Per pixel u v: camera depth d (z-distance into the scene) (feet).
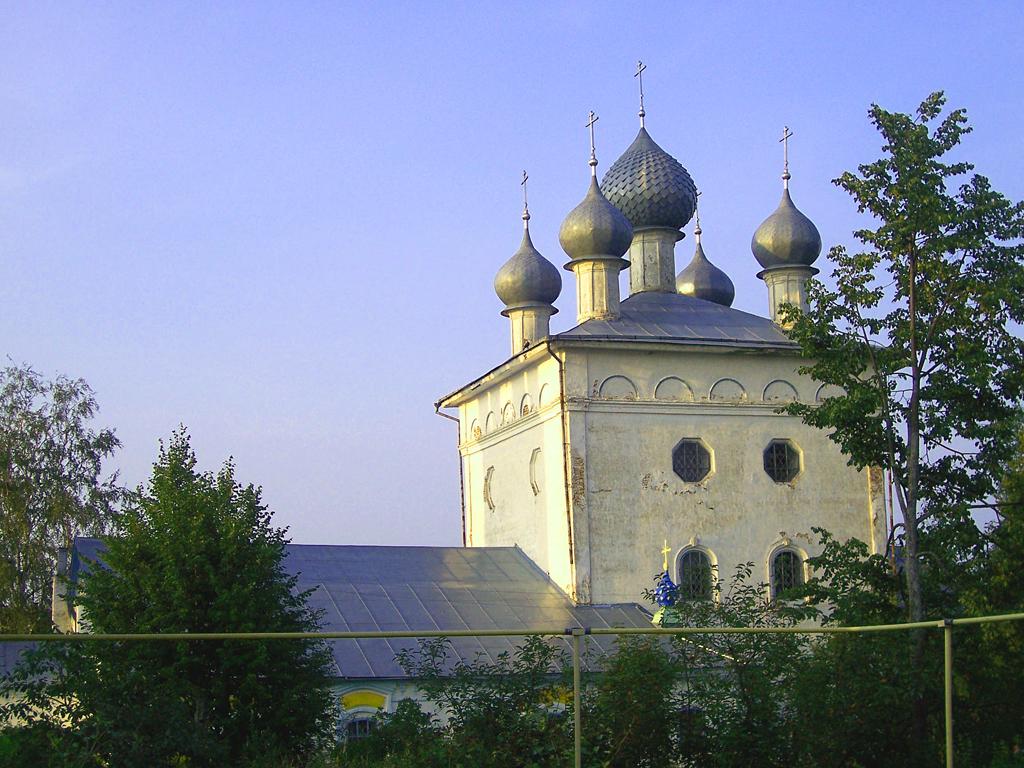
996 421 88.02
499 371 135.23
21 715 71.46
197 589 90.17
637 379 126.52
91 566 95.09
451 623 114.62
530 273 143.33
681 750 74.43
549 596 122.52
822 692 75.20
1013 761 80.89
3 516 170.40
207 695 87.35
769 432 129.70
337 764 77.71
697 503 126.11
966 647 81.30
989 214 86.28
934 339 87.10
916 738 77.87
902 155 85.66
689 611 80.02
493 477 141.08
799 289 139.74
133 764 70.18
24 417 176.86
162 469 96.73
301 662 91.20
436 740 75.00
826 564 86.99
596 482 123.65
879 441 88.07
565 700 75.87
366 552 128.47
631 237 133.90
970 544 85.71
